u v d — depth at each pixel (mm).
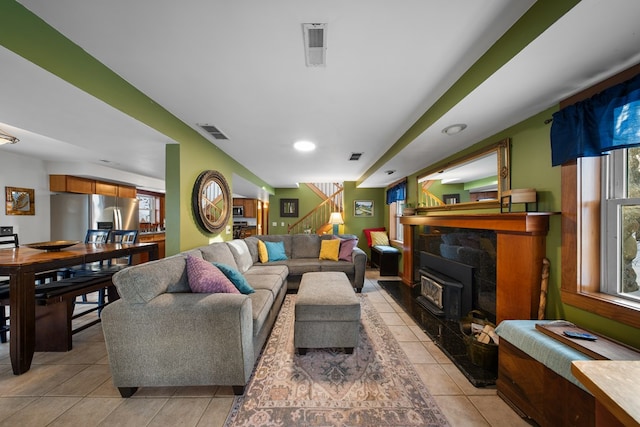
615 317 1303
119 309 1475
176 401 1451
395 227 5363
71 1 1087
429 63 1509
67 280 2268
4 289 2029
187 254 2111
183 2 1080
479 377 1633
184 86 1797
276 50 1401
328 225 6793
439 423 1306
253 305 1954
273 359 1895
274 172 4980
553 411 1191
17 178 3654
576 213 1506
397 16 1152
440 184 3436
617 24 950
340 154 3627
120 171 4520
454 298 2609
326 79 1694
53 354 1971
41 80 1317
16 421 1304
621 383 659
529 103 1653
